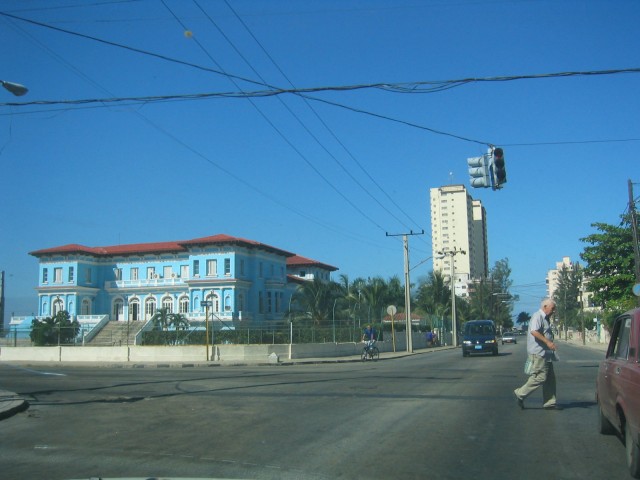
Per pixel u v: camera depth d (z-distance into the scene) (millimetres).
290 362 32438
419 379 18516
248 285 67500
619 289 34219
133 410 12539
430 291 81688
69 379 21172
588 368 22625
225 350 35312
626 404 6879
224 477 6992
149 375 22469
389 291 60594
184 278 70188
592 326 85125
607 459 7691
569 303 106938
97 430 10266
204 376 21359
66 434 9984
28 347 38219
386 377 19547
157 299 70500
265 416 11328
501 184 15547
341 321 43656
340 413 11531
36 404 13938
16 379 21641
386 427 9953
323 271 90812
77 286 70000
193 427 10289
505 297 120812
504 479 6809
